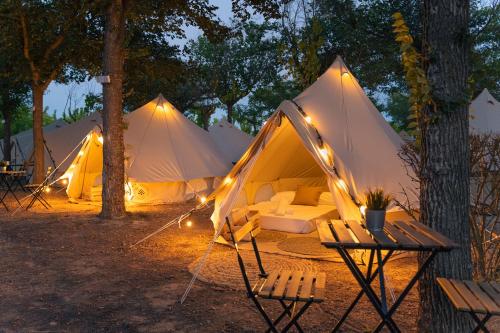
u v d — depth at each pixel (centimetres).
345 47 1972
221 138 2047
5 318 443
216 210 784
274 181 1050
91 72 1662
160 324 427
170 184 1301
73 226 924
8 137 2189
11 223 953
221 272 591
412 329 404
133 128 1330
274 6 1170
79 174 1340
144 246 759
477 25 1869
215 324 425
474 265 496
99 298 500
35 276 584
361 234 304
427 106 360
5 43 1468
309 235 831
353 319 430
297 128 702
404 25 366
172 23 1298
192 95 2909
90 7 1294
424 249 275
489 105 1330
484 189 530
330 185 672
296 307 436
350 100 804
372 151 730
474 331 271
